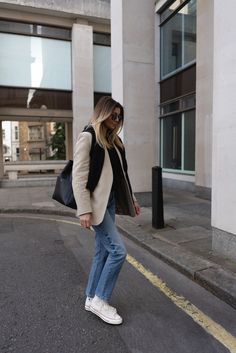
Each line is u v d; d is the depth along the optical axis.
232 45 3.78
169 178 12.59
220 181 4.18
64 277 4.04
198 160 9.84
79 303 3.32
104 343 2.63
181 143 11.86
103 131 2.79
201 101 9.66
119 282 3.83
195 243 5.05
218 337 2.72
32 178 14.45
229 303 3.28
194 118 11.01
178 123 12.10
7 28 13.55
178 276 4.00
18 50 13.74
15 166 14.61
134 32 7.73
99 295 2.96
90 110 14.45
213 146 4.26
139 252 4.97
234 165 3.92
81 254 4.97
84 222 2.67
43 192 12.16
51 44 14.20
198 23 9.72
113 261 2.85
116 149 2.88
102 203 2.73
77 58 14.11
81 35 14.08
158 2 12.96
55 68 14.29
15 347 2.58
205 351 2.53
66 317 3.03
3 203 9.77
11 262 4.62
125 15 7.62
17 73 13.77
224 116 4.00
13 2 12.85
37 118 14.59
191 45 11.12
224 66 3.93
